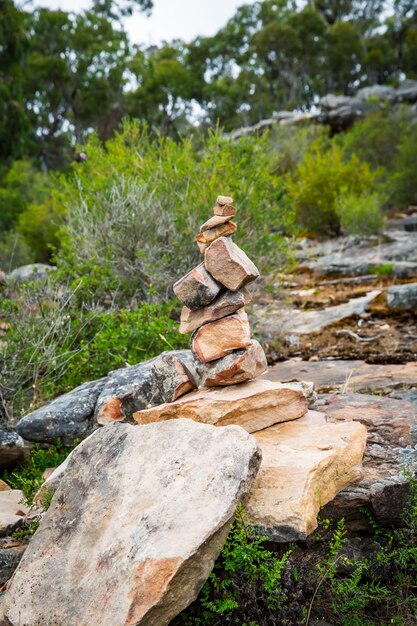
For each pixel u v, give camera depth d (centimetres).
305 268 1234
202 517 288
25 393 590
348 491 353
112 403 452
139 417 398
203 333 395
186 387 404
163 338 555
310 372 625
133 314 599
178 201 766
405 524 345
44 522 340
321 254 1340
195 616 317
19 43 2459
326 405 479
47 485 383
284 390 391
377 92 3447
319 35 5703
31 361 583
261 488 326
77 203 823
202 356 395
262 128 2791
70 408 466
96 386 486
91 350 599
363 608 323
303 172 1596
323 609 320
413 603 318
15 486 454
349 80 6138
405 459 386
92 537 318
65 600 296
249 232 790
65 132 5228
